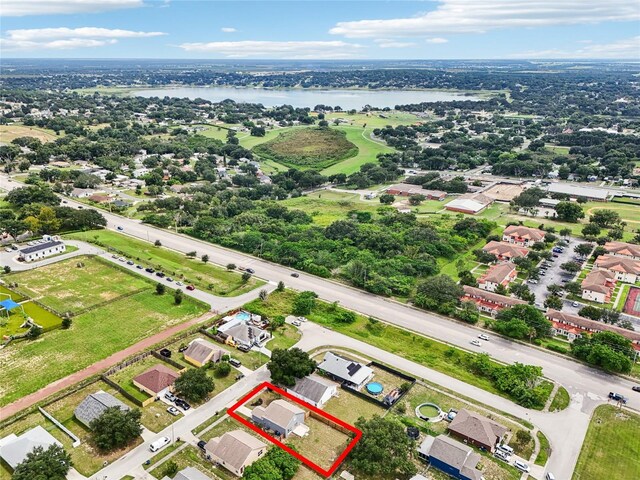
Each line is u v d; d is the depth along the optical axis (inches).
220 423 3521.2
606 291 5698.8
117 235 7426.2
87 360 4212.6
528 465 3208.7
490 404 3833.7
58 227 7367.1
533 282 6235.2
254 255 6830.7
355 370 4101.9
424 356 4488.2
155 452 3225.9
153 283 5787.4
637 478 3147.1
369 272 6003.9
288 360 3946.9
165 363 4244.6
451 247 7106.3
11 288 5492.1
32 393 3764.8
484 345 4680.1
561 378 4183.1
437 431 3521.2
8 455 3105.3
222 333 4648.1
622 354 4296.3
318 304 5388.8
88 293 5472.4
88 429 3415.4
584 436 3508.9
